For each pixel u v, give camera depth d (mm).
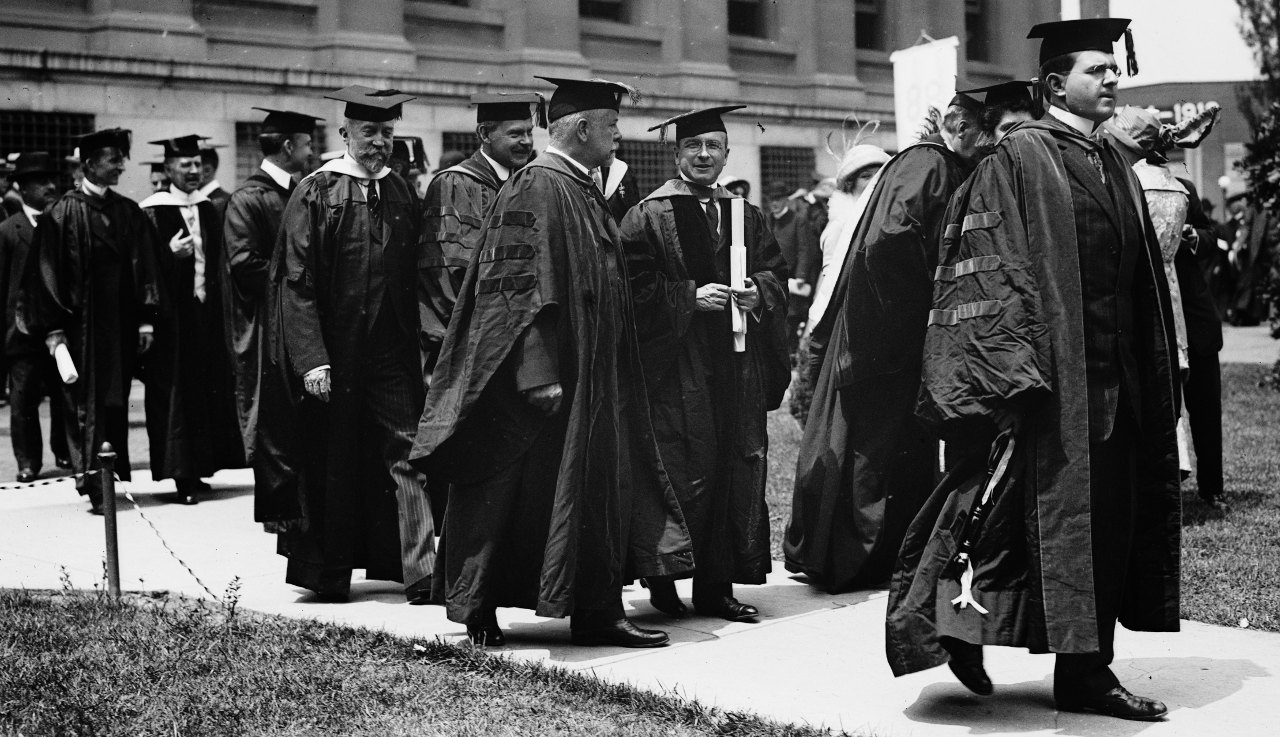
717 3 21172
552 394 5305
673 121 6207
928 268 6328
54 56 14836
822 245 8922
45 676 4930
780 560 7336
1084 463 4336
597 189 5695
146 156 15508
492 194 6629
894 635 4539
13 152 14672
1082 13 10141
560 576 5293
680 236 6113
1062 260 4391
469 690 4855
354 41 17359
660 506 5699
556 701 4754
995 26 23109
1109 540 4453
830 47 22766
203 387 9234
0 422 13648
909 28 23344
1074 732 4445
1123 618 4715
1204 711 4625
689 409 5996
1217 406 7969
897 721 4566
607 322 5469
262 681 4914
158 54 15781
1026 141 4527
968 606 4410
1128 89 20562
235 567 7133
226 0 16578
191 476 9039
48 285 8758
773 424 12320
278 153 8383
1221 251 21969
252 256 8047
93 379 8836
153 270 9023
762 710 4691
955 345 4473
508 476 5414
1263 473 9164
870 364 6332
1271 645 5402
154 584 6688
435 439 5371
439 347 6438
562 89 5637
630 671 5176
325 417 6465
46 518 8523
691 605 6297
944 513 4516
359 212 6508
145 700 4727
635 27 20656
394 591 6723
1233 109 24625
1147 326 4586
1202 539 7180
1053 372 4359
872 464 6453
